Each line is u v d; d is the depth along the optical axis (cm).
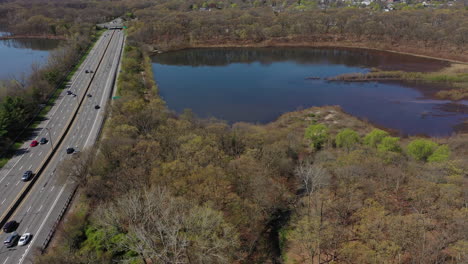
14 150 11312
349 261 5628
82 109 15050
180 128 10806
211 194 6819
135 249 5909
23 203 8631
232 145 10306
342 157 9112
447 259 5278
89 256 6488
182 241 5616
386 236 5697
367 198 6981
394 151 9838
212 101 18450
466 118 15862
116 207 7312
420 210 6444
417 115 16262
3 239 7431
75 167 9094
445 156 9069
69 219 7606
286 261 6756
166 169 7512
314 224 6500
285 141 11338
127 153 8906
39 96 15538
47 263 6141
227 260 5894
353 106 17462
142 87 18700
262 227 7631
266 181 7888
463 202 6456
